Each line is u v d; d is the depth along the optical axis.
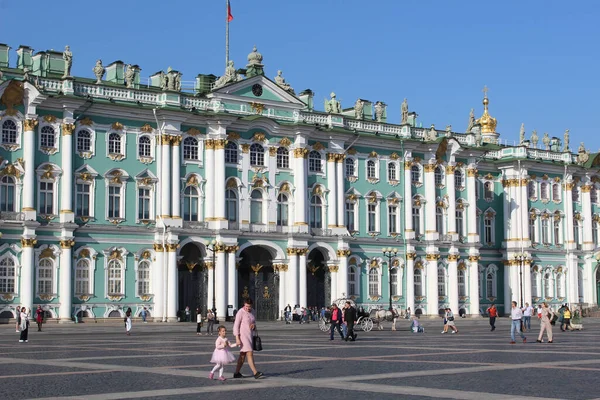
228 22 91.19
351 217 96.06
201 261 85.94
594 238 120.38
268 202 89.12
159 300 81.94
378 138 97.31
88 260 79.56
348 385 26.34
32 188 76.62
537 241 112.69
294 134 91.12
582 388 25.56
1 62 80.69
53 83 78.25
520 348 44.25
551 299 114.00
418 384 26.56
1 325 73.06
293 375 29.38
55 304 77.50
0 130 75.81
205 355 38.69
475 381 27.30
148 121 83.31
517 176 110.94
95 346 46.69
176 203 83.50
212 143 86.00
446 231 102.94
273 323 85.38
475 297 104.94
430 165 101.56
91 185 80.12
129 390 25.31
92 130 80.50
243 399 23.56
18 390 25.30
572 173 117.38
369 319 68.81
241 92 88.25
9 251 75.69
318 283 95.00
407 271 99.12
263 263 91.69
